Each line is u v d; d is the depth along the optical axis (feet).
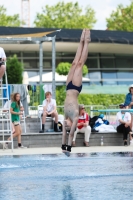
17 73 208.13
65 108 60.03
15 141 99.04
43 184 46.52
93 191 41.68
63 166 61.72
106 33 276.82
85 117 101.40
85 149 92.32
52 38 117.80
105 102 247.91
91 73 276.00
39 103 117.39
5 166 61.98
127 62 282.77
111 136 104.63
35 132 110.11
